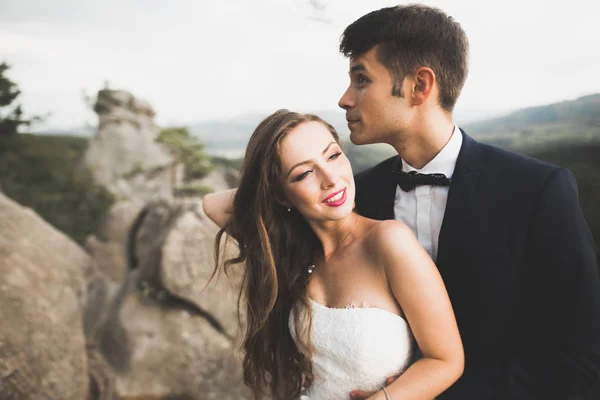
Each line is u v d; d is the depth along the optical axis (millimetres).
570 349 1228
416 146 1502
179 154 17047
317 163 1354
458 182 1426
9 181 12633
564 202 1258
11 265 3100
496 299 1350
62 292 3379
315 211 1387
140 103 22156
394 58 1386
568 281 1231
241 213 1688
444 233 1425
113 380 4074
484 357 1405
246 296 1775
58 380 2793
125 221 8289
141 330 4324
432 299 1241
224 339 4406
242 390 4203
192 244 4566
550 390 1248
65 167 14328
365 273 1389
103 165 18641
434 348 1251
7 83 13062
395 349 1339
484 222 1362
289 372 1665
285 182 1419
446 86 1405
